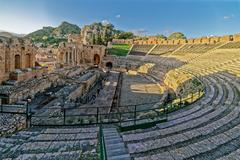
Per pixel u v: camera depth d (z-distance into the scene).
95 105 26.22
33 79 30.89
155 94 34.34
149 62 69.00
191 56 58.28
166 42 89.19
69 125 13.92
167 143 9.91
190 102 18.61
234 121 13.03
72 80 36.56
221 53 48.16
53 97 25.69
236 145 9.76
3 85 26.61
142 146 9.53
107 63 79.50
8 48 28.50
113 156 6.94
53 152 9.27
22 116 16.34
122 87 40.12
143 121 13.50
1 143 10.70
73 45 60.00
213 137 10.51
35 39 127.19
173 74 42.47
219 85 24.67
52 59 54.06
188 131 11.45
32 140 10.91
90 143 10.20
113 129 12.13
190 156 8.63
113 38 117.50
